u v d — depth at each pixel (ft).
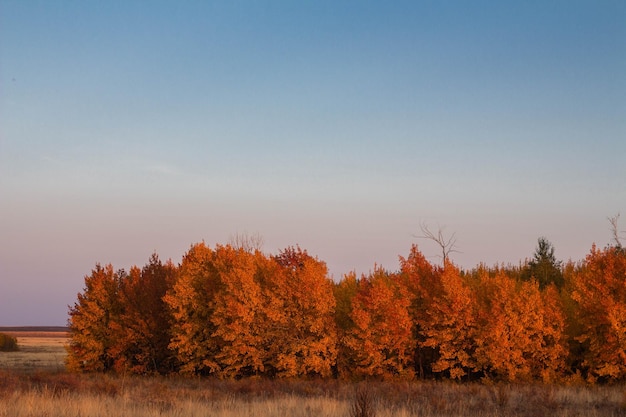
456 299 134.51
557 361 131.44
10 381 104.12
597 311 126.72
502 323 128.36
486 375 131.54
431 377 146.72
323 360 142.92
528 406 85.51
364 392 60.08
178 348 160.04
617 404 86.48
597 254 132.87
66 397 71.15
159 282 174.50
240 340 145.18
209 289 156.15
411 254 152.05
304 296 144.46
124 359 168.35
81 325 173.99
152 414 62.44
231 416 65.00
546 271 204.13
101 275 178.91
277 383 127.03
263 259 171.01
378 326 137.59
